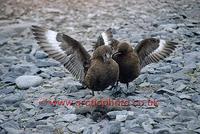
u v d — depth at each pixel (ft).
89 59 36.40
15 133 33.71
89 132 32.94
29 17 68.13
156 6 72.74
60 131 33.96
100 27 63.05
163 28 60.64
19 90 42.70
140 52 38.63
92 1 76.23
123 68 37.50
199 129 32.76
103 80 35.88
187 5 72.90
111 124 33.12
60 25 64.49
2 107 38.81
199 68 45.39
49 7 72.64
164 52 39.17
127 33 59.67
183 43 54.03
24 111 37.99
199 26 61.16
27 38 59.88
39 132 34.06
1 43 57.77
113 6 73.10
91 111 36.17
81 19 66.85
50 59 50.83
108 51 35.60
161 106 37.11
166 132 32.01
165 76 43.50
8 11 70.64
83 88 41.42
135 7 72.38
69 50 36.42
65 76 45.70
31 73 46.26
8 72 46.55
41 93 41.42
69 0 76.69
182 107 36.86
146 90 40.81
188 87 41.04
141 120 34.01
